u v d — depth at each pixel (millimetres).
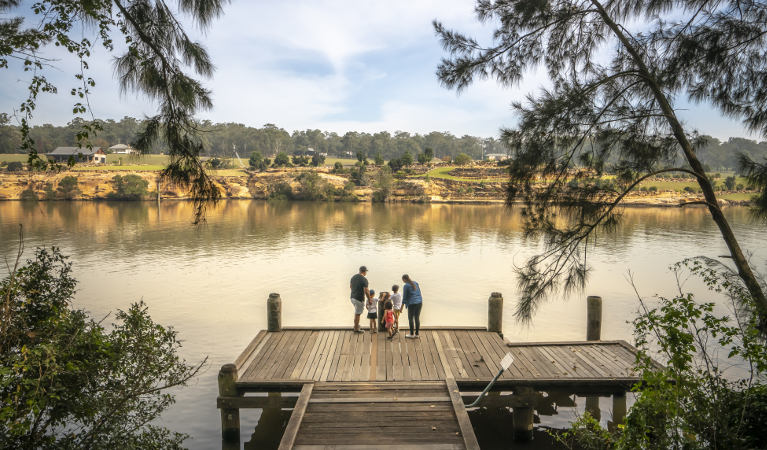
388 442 7828
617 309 20109
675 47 7520
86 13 5281
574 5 7691
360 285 13484
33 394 4906
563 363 11328
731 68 7234
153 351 6488
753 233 48844
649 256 34000
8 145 96000
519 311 8148
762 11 6730
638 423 5148
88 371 5867
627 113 7633
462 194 106125
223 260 32000
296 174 114688
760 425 4820
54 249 6496
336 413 8867
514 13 7801
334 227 53812
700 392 5035
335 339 13047
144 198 95812
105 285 24422
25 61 5195
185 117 6496
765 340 5172
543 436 10375
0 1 5805
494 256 34312
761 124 6965
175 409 11375
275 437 10469
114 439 5984
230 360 14367
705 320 5086
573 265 7797
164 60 6332
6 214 63469
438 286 24812
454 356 11781
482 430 10781
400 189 108375
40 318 6105
